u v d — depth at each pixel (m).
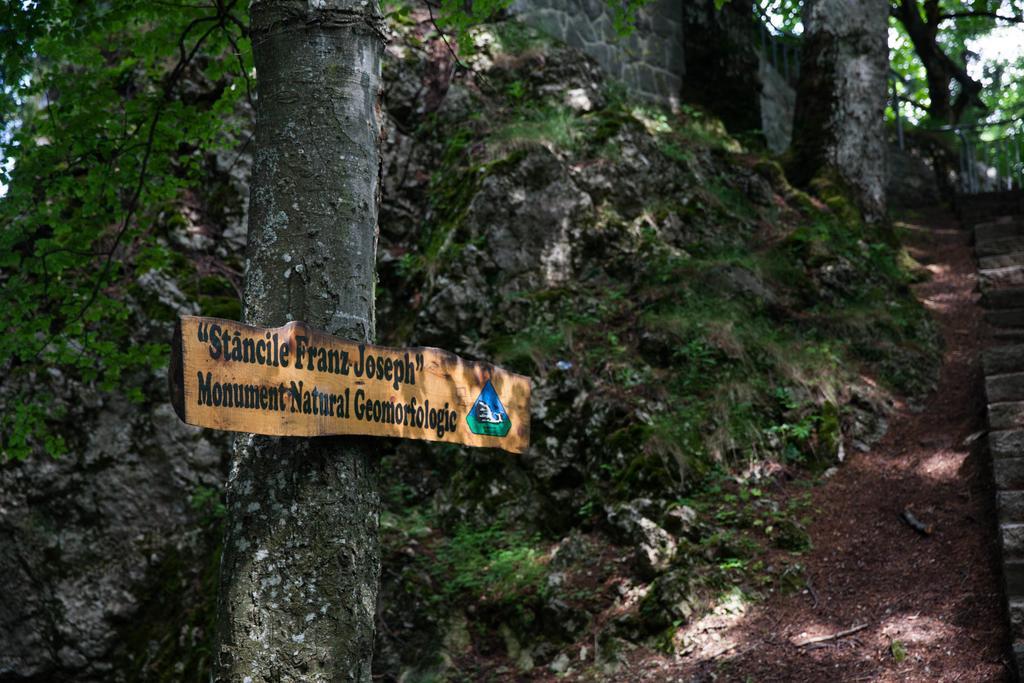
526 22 9.68
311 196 3.06
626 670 5.26
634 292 7.73
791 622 5.21
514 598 5.93
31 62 5.37
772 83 12.45
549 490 6.54
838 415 6.74
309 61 3.14
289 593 2.80
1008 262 8.85
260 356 2.67
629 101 10.04
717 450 6.39
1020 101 16.58
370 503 3.00
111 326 6.59
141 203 6.67
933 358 7.57
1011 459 5.59
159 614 6.51
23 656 6.50
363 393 2.92
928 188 12.63
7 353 5.64
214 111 5.88
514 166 7.97
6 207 5.47
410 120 8.81
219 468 6.87
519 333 7.34
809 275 8.18
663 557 5.75
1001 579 5.01
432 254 7.71
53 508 6.68
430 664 5.78
